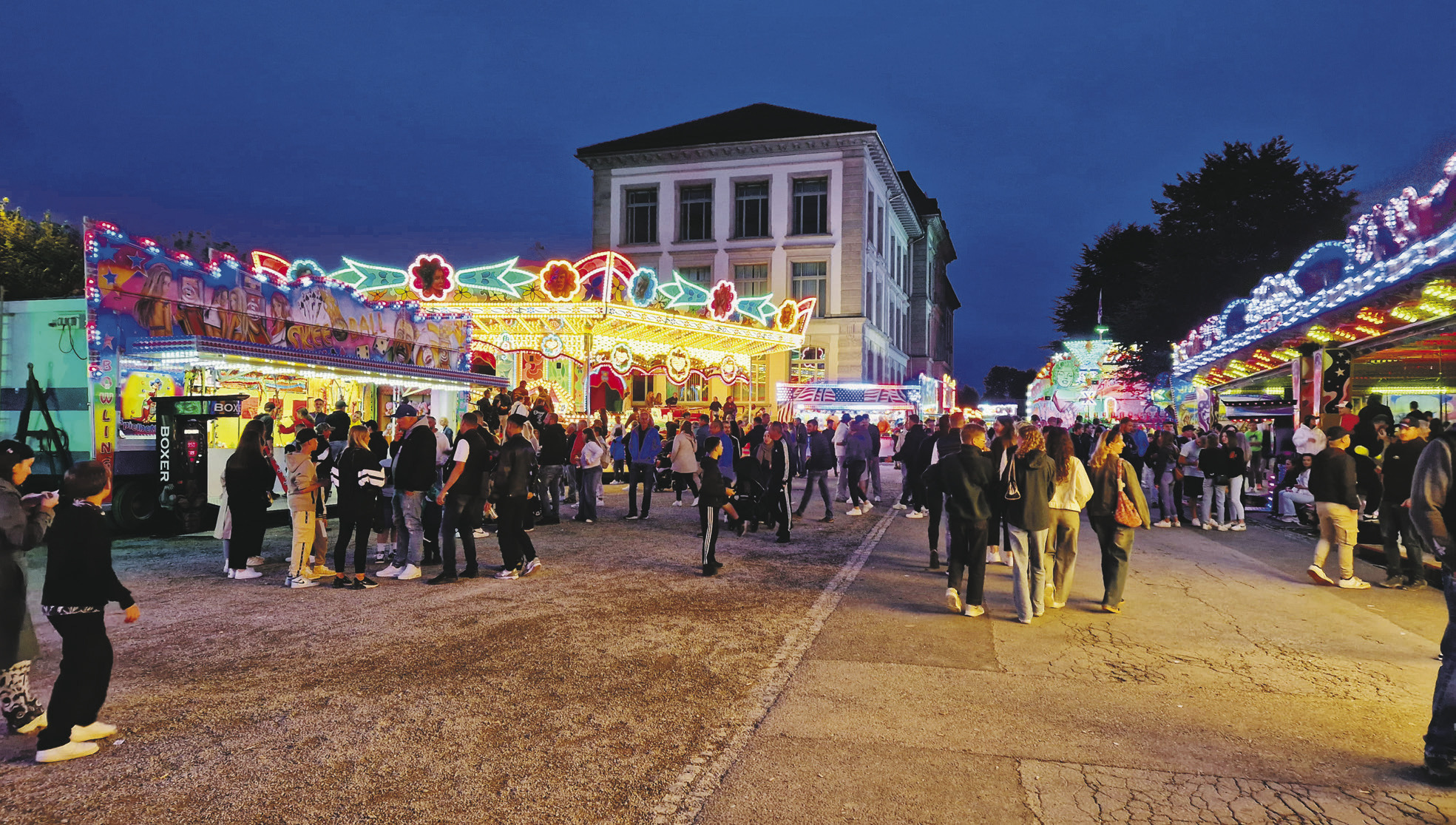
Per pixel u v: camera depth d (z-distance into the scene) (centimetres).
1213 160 3959
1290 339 1619
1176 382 2900
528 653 603
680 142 4188
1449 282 1054
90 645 423
